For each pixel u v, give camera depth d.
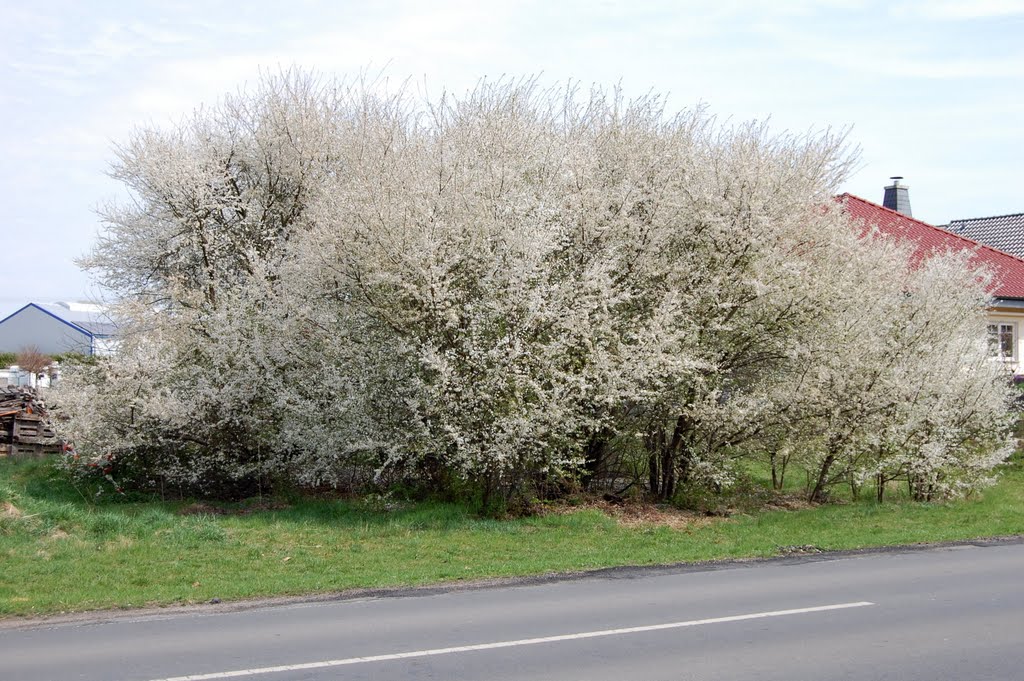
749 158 15.41
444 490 14.67
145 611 8.38
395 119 16.12
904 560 11.14
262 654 6.81
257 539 11.93
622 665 6.51
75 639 7.34
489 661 6.61
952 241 28.47
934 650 6.93
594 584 9.66
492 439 13.05
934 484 16.23
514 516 13.97
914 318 16.67
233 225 16.97
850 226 17.16
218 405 14.55
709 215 14.83
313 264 14.06
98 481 15.57
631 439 15.41
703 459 15.36
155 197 16.77
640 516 14.40
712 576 10.10
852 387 15.62
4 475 15.84
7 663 6.62
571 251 14.66
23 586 9.25
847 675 6.29
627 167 15.77
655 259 15.10
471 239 13.56
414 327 13.59
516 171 14.30
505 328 13.27
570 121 16.86
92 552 10.74
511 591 9.29
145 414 14.28
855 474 15.99
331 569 10.52
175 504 14.70
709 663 6.57
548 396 13.28
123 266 17.17
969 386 16.30
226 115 17.62
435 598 8.94
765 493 16.80
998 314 27.48
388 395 13.97
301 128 17.11
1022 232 37.41
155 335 15.13
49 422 15.77
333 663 6.55
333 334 13.96
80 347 18.97
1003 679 6.22
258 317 14.73
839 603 8.57
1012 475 19.31
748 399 14.67
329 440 13.53
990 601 8.66
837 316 15.67
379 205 13.34
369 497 14.40
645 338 14.09
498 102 15.78
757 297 14.94
